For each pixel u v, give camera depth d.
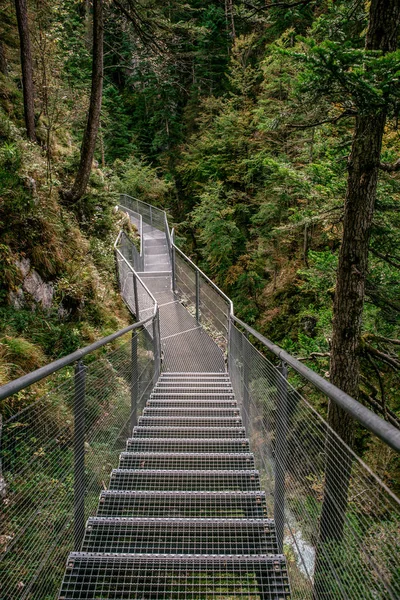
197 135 27.20
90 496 2.82
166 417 4.80
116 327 7.51
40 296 6.06
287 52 2.96
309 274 7.14
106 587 2.17
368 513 1.23
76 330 6.08
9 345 4.57
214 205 18.53
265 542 2.58
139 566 2.28
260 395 3.36
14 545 1.68
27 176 6.59
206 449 4.05
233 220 19.38
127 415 4.11
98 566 2.26
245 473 3.38
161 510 2.94
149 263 15.04
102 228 10.55
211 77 27.95
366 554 1.23
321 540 1.68
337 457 1.53
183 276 11.99
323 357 6.86
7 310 5.31
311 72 3.00
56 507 2.10
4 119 7.43
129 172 26.88
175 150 29.64
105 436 3.22
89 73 18.78
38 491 1.89
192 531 2.63
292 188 13.64
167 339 9.73
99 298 7.80
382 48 3.83
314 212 5.84
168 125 29.97
